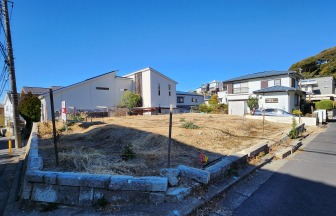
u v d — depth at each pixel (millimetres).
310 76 37750
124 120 10602
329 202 2922
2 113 30031
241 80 23750
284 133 7820
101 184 2770
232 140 6238
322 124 13945
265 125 10461
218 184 3334
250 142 6070
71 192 2824
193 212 2605
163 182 2752
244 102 22172
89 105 18469
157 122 9398
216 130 7098
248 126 9266
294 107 18359
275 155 5289
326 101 21859
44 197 2861
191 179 3154
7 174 5133
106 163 3760
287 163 4848
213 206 2809
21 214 2666
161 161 4027
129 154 4176
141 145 5203
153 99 21000
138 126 7816
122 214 2516
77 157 4125
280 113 14328
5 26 9398
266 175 4039
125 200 2734
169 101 23078
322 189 3363
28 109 13633
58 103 16531
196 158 4293
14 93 9641
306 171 4262
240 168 4129
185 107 33375
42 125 8852
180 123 8930
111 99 20359
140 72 21578
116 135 6418
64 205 2787
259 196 3123
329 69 37781
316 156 5516
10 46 9578
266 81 21938
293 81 21812
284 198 3055
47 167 3545
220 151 4934
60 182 2861
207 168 3508
